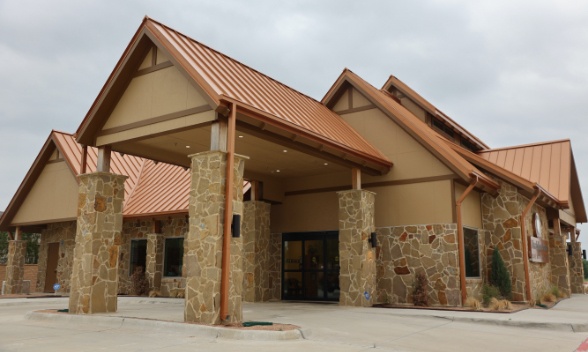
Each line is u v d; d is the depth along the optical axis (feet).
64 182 73.72
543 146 68.54
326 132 44.83
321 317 38.55
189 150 45.60
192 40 42.01
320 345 26.94
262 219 56.95
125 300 59.36
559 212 71.20
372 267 49.75
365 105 57.11
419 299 48.21
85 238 40.22
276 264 59.26
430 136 51.37
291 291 57.93
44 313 39.47
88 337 29.04
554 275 69.97
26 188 77.61
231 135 33.06
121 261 73.31
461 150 56.80
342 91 59.31
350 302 48.11
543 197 56.70
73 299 39.93
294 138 40.01
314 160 50.52
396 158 53.62
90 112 40.91
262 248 56.54
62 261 76.89
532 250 54.70
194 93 35.70
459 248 48.32
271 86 48.42
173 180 74.02
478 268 52.54
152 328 32.58
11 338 28.76
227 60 44.75
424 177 51.49
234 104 33.14
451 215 49.21
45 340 27.94
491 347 28.12
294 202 59.26
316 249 56.90
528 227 56.49
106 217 40.86
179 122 36.22
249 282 54.65
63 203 72.95
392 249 52.13
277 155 48.34
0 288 89.15
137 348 25.23
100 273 39.75
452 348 27.61
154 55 39.14
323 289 55.67
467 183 51.44
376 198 54.24
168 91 37.55
